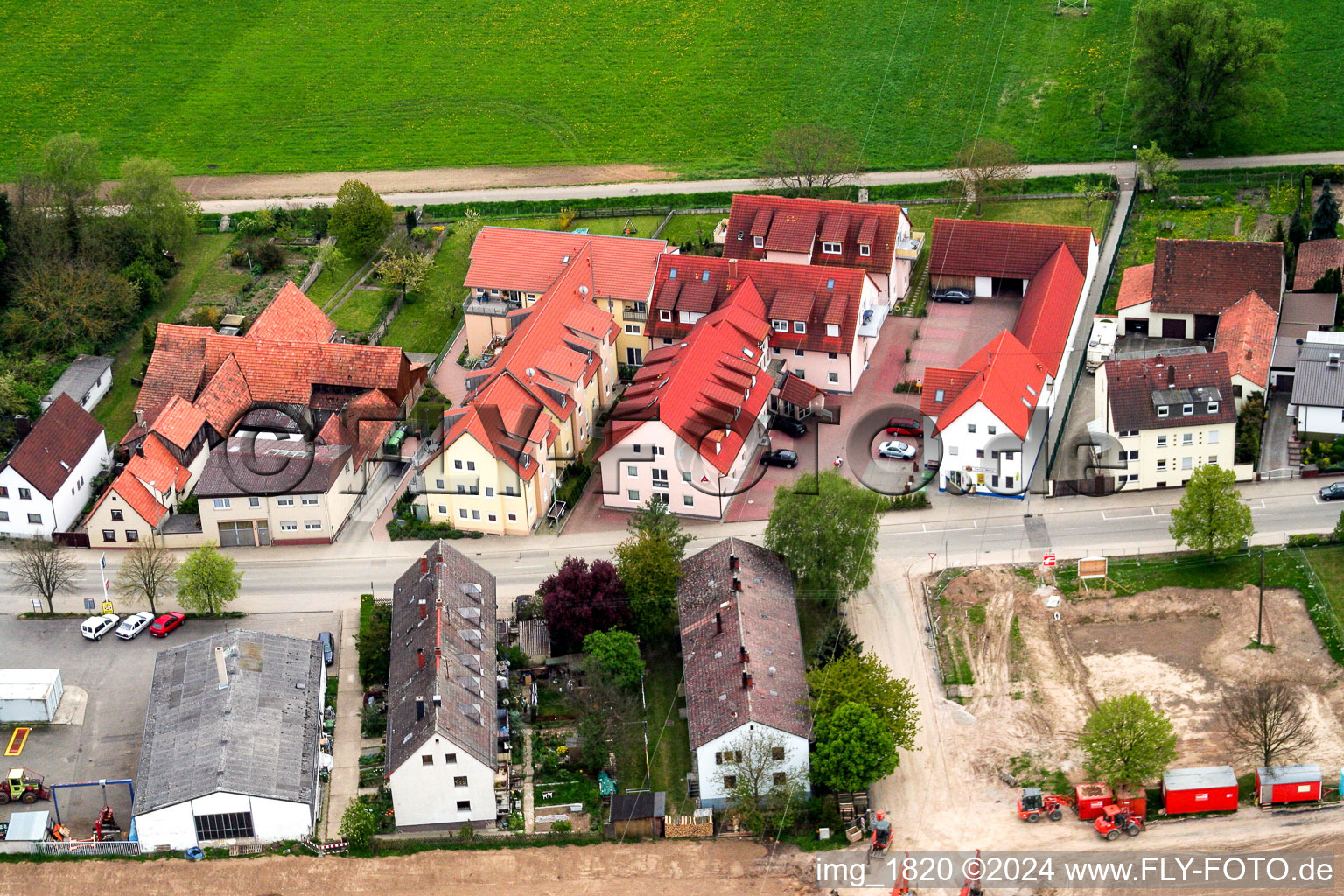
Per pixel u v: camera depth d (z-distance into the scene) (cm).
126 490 17388
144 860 13938
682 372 17562
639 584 15700
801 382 18812
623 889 13638
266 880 13788
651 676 15575
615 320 19612
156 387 19188
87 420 18475
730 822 14075
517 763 14750
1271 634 15462
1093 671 15325
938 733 14825
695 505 17350
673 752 14812
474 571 16050
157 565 16438
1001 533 16950
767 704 14162
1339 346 17838
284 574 17112
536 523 17500
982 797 14212
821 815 13988
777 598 15550
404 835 14162
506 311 19912
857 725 13838
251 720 14500
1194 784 13738
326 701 15462
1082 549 16662
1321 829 13575
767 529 16188
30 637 16362
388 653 15562
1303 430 17575
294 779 14112
